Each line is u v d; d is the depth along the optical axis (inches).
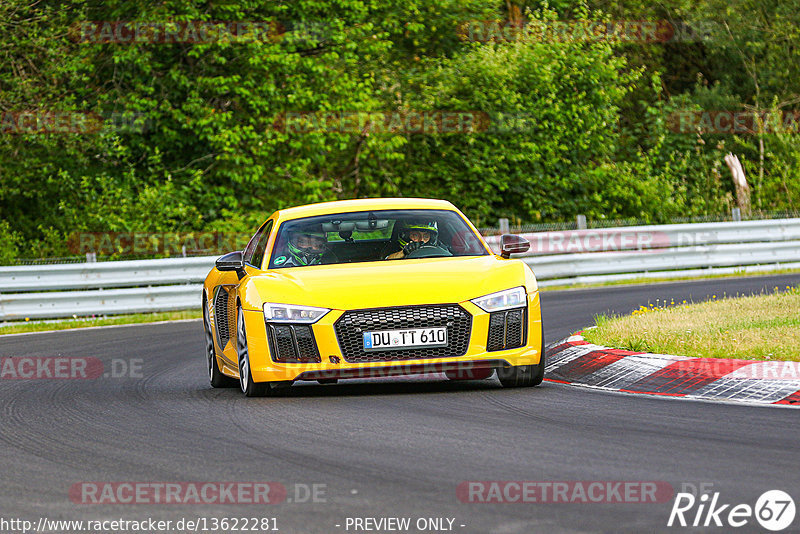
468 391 1278.3
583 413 1090.7
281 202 3806.6
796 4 4960.6
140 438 1046.4
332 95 3858.3
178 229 3631.9
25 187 3644.2
